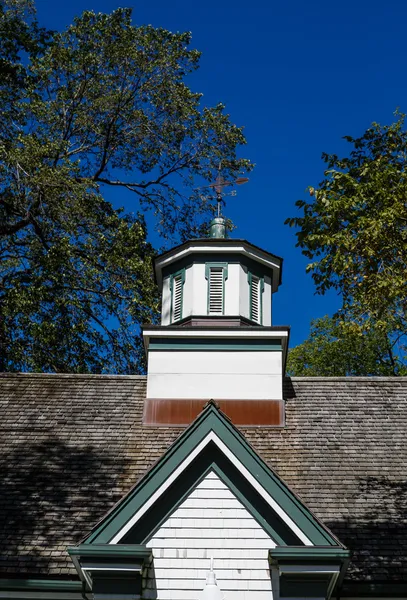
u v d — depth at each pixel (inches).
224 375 689.0
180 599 441.1
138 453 606.9
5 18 1136.8
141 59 1197.7
